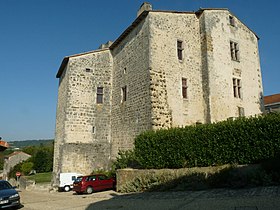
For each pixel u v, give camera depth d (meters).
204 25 17.56
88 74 19.75
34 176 32.16
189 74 16.77
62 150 18.11
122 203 9.46
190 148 11.82
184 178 10.91
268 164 9.15
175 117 15.47
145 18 16.50
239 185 9.02
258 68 19.94
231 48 18.53
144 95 15.55
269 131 9.78
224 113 16.73
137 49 16.97
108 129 19.41
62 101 20.42
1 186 11.18
